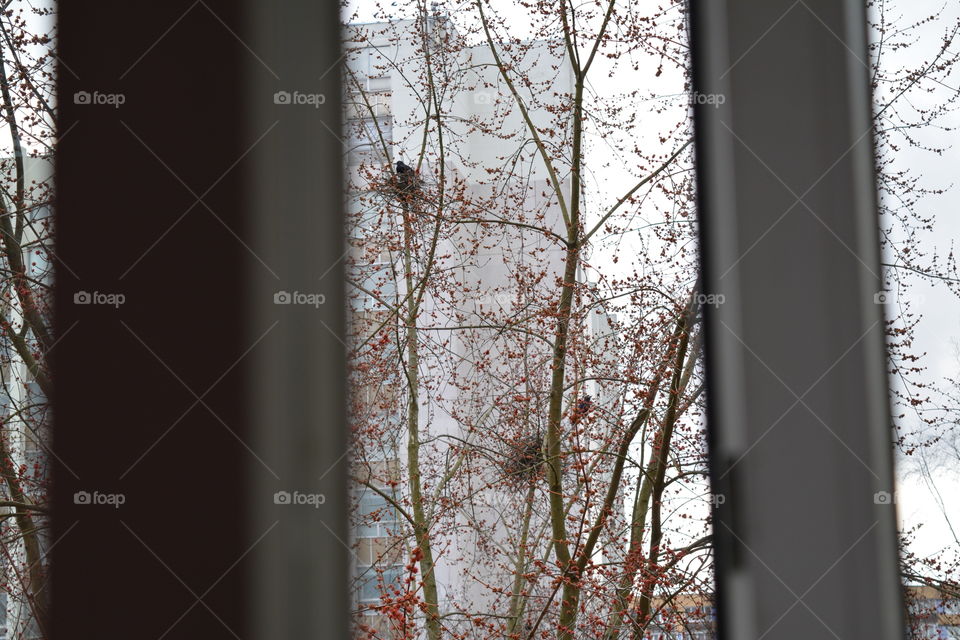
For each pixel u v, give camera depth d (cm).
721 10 307
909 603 388
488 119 1027
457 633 576
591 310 636
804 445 297
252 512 284
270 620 277
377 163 689
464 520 738
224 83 296
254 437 287
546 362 703
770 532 294
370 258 651
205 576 279
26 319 476
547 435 595
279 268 296
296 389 291
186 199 293
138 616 272
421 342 720
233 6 300
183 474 281
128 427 282
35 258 508
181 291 289
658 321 598
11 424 484
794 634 290
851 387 297
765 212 304
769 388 301
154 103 294
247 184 296
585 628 530
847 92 302
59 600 271
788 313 301
